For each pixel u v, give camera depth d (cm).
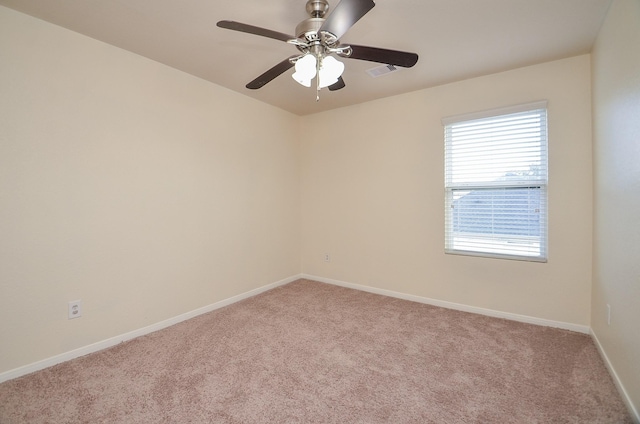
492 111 274
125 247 238
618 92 172
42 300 197
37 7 180
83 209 214
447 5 177
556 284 256
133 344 231
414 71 272
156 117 256
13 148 184
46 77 196
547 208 257
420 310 301
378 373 193
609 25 183
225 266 318
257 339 240
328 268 400
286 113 396
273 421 151
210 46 229
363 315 289
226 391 175
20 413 156
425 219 321
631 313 153
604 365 197
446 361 206
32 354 193
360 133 364
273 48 231
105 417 154
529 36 213
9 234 184
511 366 199
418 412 158
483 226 289
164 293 264
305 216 420
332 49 168
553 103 252
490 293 287
